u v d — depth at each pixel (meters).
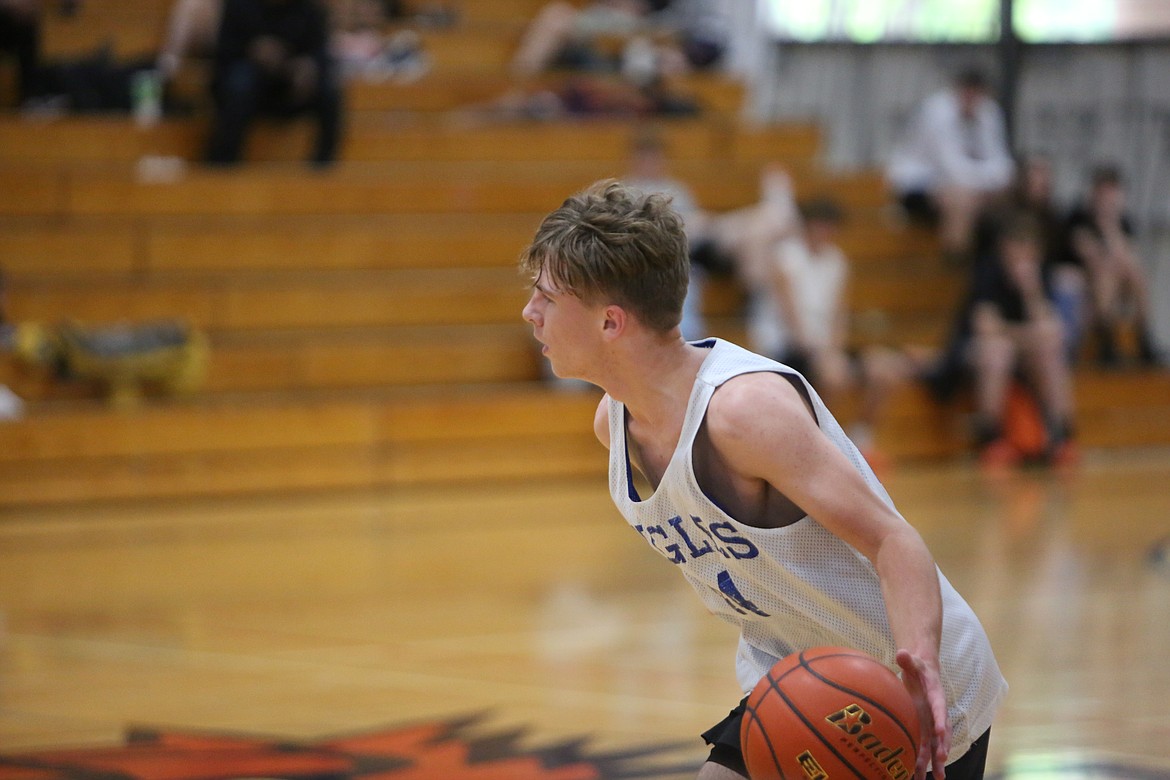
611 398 5.73
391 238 24.33
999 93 28.80
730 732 5.81
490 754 9.33
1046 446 24.28
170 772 8.95
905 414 24.56
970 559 16.44
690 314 23.92
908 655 4.79
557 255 5.38
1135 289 27.09
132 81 26.38
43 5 28.11
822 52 30.77
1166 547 17.19
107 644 12.62
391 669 11.71
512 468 22.58
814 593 5.47
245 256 23.64
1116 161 29.36
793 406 5.18
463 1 31.91
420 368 23.33
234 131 24.77
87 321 22.08
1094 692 10.87
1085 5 29.86
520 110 27.84
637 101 28.70
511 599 14.55
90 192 23.31
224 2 24.84
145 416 20.53
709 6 32.91
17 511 19.80
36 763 9.16
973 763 5.91
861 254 27.36
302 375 22.61
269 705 10.62
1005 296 24.34
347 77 28.20
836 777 4.98
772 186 25.16
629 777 8.83
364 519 19.44
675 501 5.48
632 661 11.95
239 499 20.95
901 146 30.72
